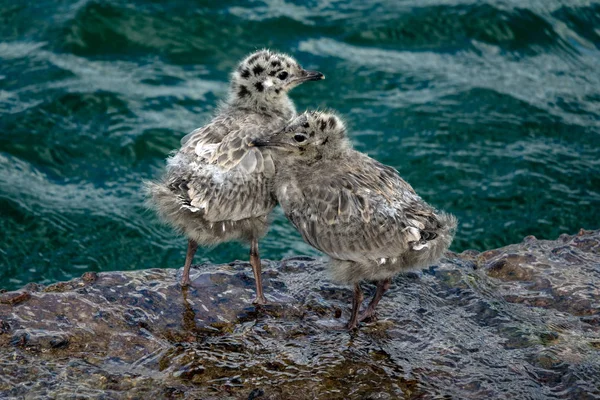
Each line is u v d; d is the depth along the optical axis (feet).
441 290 35.50
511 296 35.32
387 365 30.35
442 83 68.13
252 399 28.25
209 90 66.13
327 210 31.99
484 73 69.67
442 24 73.92
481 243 54.24
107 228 54.90
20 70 66.23
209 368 29.73
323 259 37.09
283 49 70.54
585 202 57.31
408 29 73.51
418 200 32.91
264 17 73.51
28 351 29.60
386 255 31.17
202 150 33.45
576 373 29.78
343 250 31.65
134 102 64.03
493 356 31.01
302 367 30.07
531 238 40.42
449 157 60.64
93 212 55.88
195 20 72.02
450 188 58.13
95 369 29.17
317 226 32.19
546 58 72.13
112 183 58.18
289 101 39.17
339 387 29.12
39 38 69.67
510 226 55.42
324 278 35.99
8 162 58.59
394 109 64.95
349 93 66.59
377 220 31.24
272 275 35.94
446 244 31.86
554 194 57.88
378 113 64.49
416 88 67.51
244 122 35.65
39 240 53.42
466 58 71.31
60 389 28.12
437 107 65.21
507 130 63.41
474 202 57.21
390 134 62.54
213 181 32.65
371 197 31.71
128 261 52.95
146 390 28.37
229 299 33.81
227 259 54.08
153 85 66.08
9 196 55.93
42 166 58.95
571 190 58.34
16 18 71.41
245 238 34.50
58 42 69.10
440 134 62.59
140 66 68.08
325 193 32.30
